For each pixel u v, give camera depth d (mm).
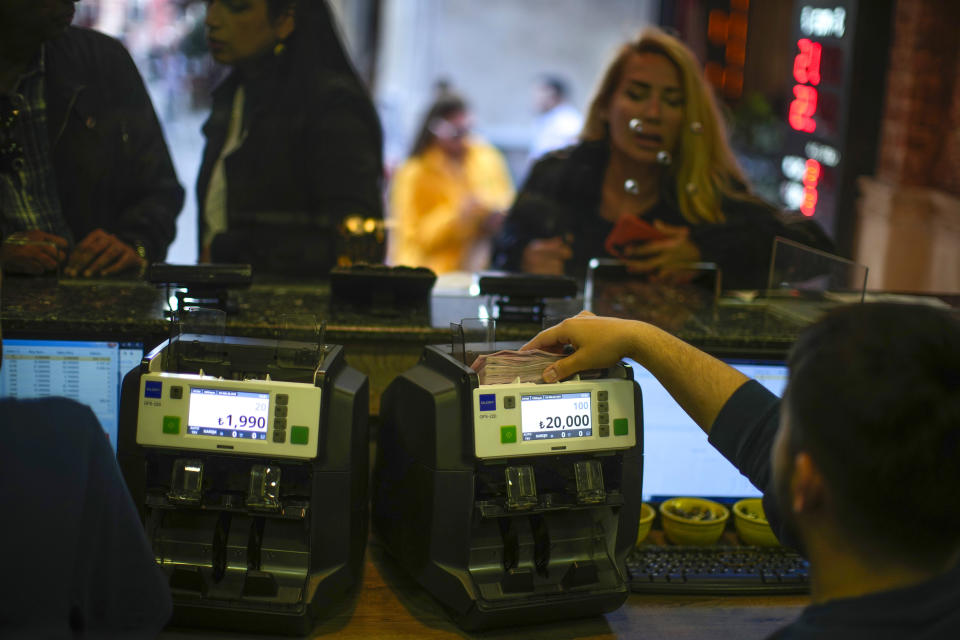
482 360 1296
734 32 5438
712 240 2768
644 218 2801
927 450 606
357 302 1762
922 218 4371
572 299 1899
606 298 1938
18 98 2217
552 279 1684
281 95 2822
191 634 1271
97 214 2439
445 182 5168
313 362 1315
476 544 1320
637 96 2715
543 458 1304
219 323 1359
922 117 4312
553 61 8125
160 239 2537
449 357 1323
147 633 965
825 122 4727
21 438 854
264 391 1243
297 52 2814
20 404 880
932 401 613
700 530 1551
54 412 891
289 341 1338
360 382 1321
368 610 1355
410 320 1691
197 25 3002
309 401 1241
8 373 1537
